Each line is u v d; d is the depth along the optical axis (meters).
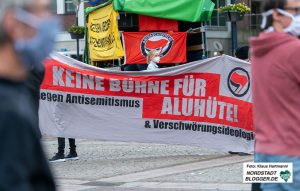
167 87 9.98
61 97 9.96
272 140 3.71
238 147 9.91
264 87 3.75
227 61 9.83
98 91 10.01
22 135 1.98
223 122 9.92
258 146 3.83
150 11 14.48
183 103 9.98
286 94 3.65
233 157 9.77
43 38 2.12
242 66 9.80
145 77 9.95
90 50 15.61
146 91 9.98
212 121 9.95
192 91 9.95
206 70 9.90
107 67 16.19
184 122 9.99
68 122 9.98
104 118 10.04
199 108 9.98
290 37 3.68
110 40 14.98
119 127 10.05
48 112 9.96
